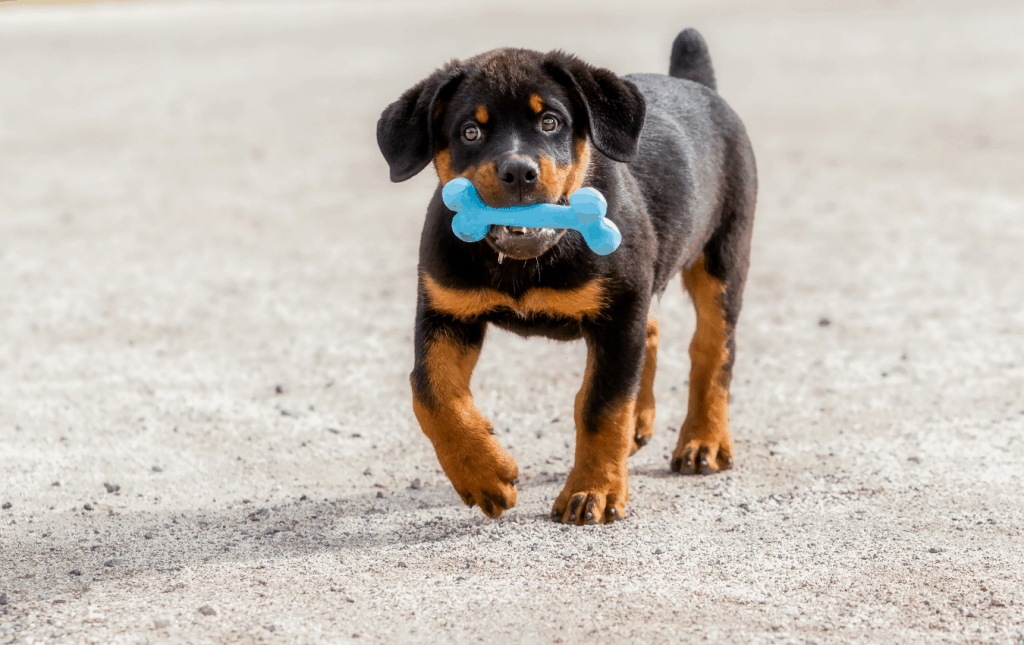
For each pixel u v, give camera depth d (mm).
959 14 34406
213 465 6070
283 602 4238
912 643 3855
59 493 5617
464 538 4902
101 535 5059
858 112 19094
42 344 8383
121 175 15492
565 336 5262
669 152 5590
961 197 13023
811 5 39500
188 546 4902
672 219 5480
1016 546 4695
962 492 5355
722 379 5961
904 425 6414
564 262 4812
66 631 3990
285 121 19531
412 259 10977
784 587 4312
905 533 4875
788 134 17484
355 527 5121
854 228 11820
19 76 25500
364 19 37281
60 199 14016
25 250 11445
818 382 7297
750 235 6285
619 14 36562
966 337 8125
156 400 7133
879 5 38812
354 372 7727
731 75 23750
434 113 4918
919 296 9289
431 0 46781
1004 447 5961
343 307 9367
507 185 4422
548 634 3943
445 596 4270
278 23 36750
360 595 4297
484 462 4785
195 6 45438
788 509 5246
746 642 3859
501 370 7770
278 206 13516
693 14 36656
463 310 4961
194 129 19016
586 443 5074
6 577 4562
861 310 8961
